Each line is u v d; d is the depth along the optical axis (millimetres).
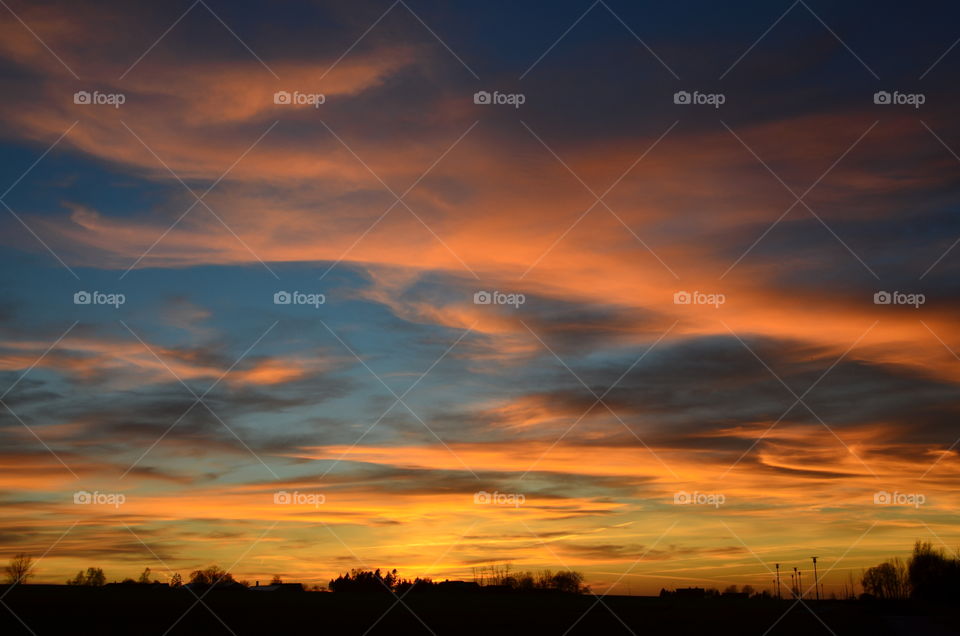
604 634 56656
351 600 80312
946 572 79750
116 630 54188
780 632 58469
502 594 64062
